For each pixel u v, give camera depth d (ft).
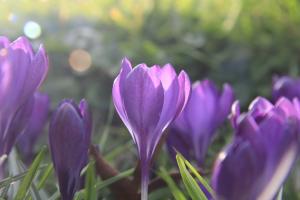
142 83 0.83
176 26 3.41
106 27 3.54
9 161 1.16
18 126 0.90
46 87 2.97
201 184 1.03
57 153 0.89
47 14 3.59
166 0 3.58
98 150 1.11
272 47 3.10
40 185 1.05
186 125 1.24
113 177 1.10
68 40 3.22
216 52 3.18
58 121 0.88
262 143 0.69
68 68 3.10
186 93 0.84
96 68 3.05
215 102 1.25
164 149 1.56
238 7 3.38
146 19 3.45
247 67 3.02
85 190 0.97
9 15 3.54
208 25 3.31
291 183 1.47
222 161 0.69
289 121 0.71
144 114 0.84
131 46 3.14
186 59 3.10
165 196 1.29
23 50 0.84
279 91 1.34
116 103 0.87
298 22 3.15
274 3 3.30
